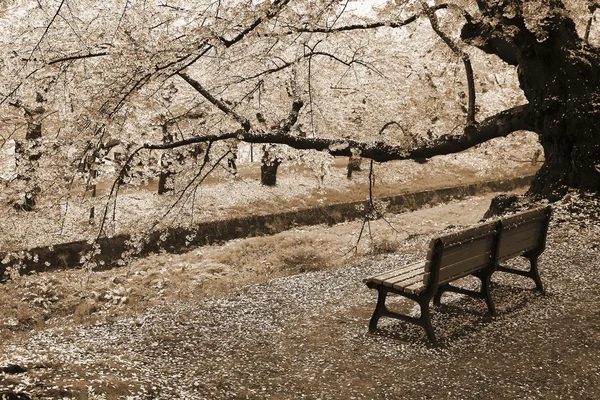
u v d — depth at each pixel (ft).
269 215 76.02
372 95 56.80
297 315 24.75
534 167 109.29
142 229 41.32
